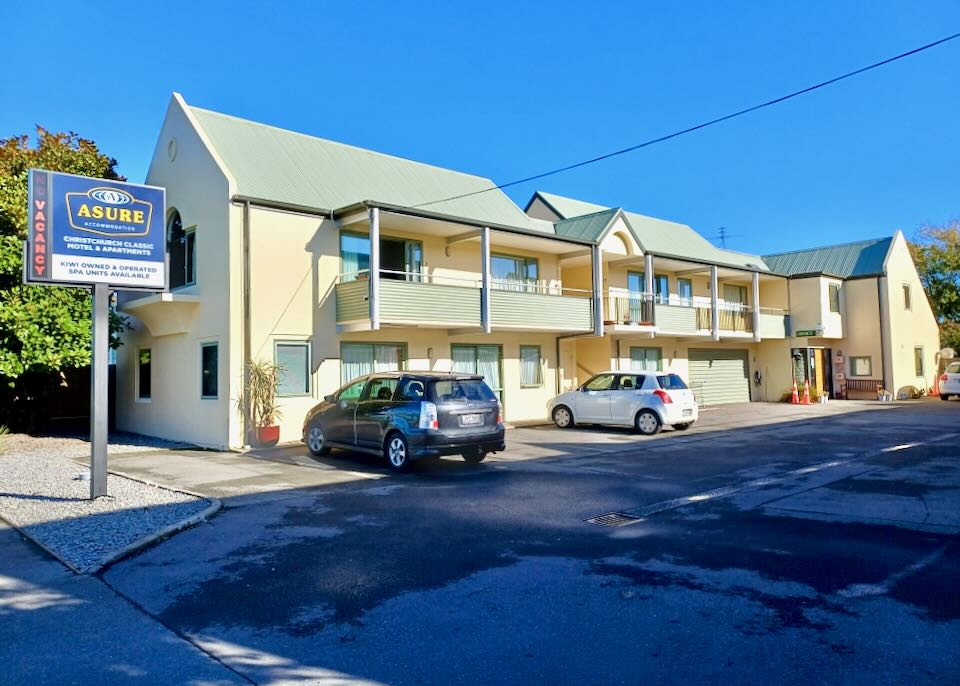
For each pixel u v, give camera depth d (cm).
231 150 1681
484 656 433
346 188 1819
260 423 1497
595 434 1717
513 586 564
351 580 590
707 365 2827
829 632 456
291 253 1609
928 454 1239
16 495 966
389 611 514
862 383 3075
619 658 425
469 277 2006
